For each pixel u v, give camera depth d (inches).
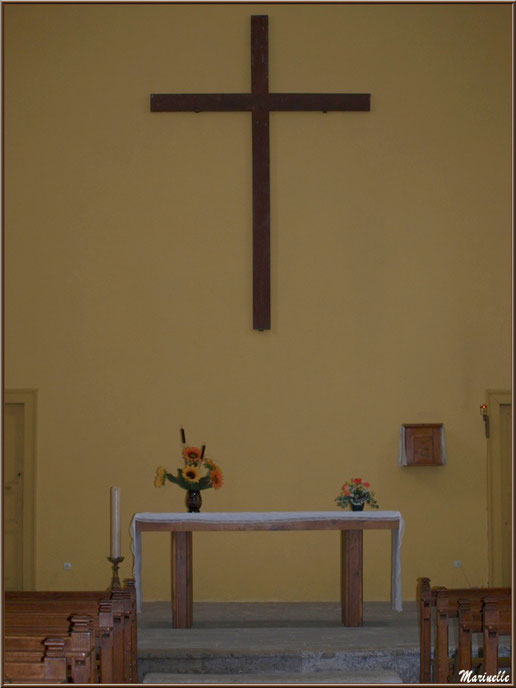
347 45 329.7
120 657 192.5
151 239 325.1
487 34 330.0
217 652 231.0
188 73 329.1
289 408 322.3
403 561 319.9
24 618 178.4
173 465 320.5
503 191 327.3
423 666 218.7
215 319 323.9
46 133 326.3
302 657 231.0
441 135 328.2
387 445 322.0
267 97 323.3
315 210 326.6
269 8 330.3
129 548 318.0
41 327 322.7
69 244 324.5
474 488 322.0
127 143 327.0
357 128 328.5
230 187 326.6
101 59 328.2
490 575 319.9
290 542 319.6
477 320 325.1
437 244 326.3
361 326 324.5
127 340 323.0
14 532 321.4
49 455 319.9
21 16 327.6
